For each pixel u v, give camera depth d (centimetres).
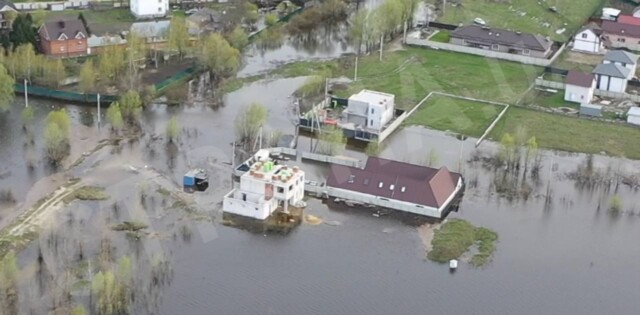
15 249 16100
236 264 16138
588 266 16562
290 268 16100
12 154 19900
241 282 15612
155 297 15012
